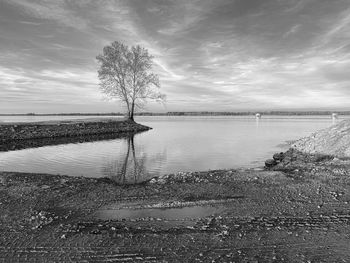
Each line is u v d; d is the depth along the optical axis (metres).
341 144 19.48
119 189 10.59
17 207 8.74
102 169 16.27
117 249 6.07
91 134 41.81
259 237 6.54
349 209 8.14
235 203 8.95
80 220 7.75
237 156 21.11
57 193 10.07
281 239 6.41
